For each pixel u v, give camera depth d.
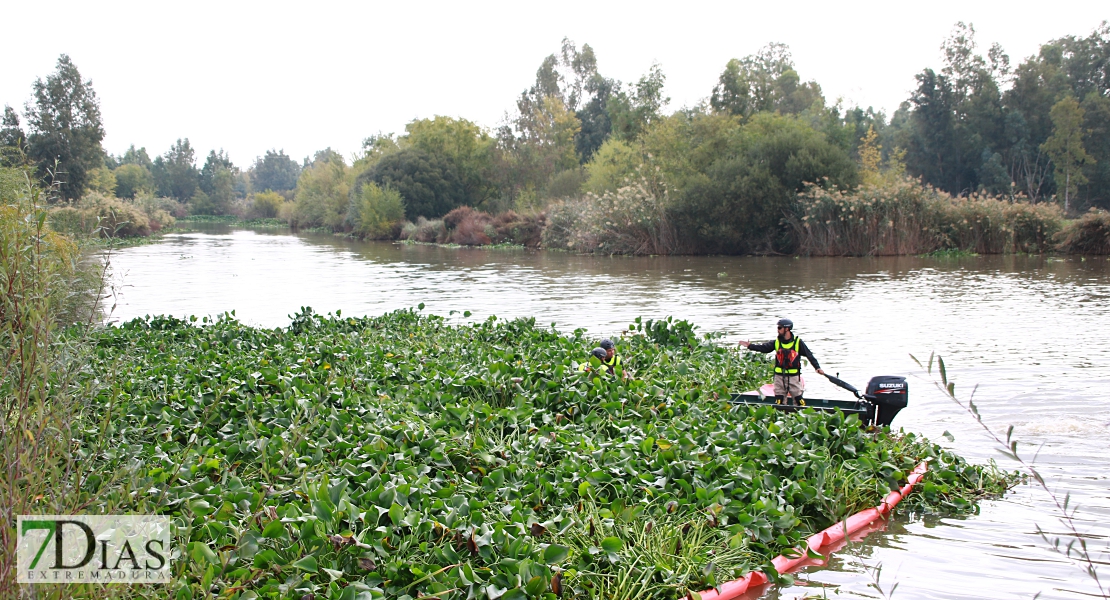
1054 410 10.22
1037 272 31.44
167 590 4.46
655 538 5.81
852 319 19.11
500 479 6.54
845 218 42.94
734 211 45.59
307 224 100.44
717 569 5.66
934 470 7.86
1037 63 77.94
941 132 77.94
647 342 13.77
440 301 24.11
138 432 7.38
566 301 23.75
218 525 5.17
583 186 62.69
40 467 3.99
